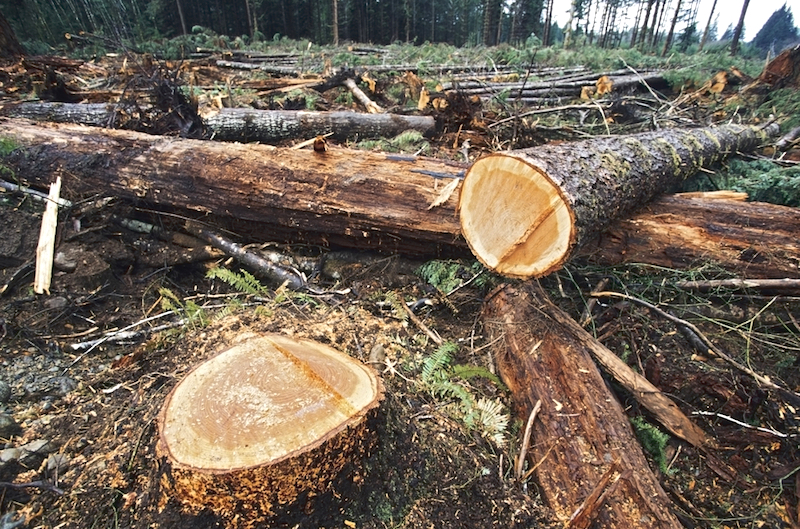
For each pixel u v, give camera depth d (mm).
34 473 1912
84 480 1828
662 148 3588
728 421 2486
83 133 3840
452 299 3207
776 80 8234
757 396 2465
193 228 3684
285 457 1500
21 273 3061
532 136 5367
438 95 6043
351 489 1701
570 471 2061
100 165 3615
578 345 2580
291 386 1735
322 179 3369
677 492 2250
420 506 1819
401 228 3270
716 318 2863
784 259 2961
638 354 2758
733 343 2734
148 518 1633
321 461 1566
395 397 2119
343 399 1721
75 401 2301
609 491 1953
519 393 2479
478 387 2605
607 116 6680
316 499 1609
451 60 13164
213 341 2402
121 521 1666
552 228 2453
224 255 3637
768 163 4805
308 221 3420
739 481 2277
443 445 2045
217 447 1542
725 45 19062
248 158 3502
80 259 3213
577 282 3191
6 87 6652
